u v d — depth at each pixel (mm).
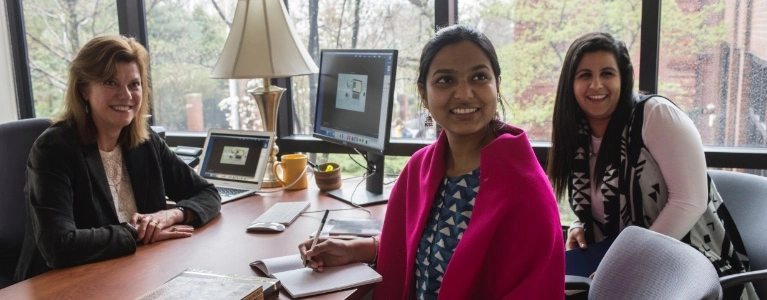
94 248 1596
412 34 2654
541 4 2445
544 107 2518
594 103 1921
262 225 1843
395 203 1565
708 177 1883
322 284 1419
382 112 2041
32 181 1697
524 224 1181
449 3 2549
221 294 1257
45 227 1610
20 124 2254
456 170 1386
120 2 2977
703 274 1168
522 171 1229
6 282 2146
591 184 2008
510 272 1189
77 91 1803
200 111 3051
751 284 1763
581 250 1940
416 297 1412
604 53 1907
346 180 2465
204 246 1717
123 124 1845
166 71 3055
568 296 1797
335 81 2283
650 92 2338
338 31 2777
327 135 2344
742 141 2311
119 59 1805
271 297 1338
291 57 2312
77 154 1762
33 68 3293
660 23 2314
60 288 1430
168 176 2096
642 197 1884
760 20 2209
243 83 2947
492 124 1359
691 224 1800
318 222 1913
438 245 1346
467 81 1299
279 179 2402
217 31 2941
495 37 2537
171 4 2982
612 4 2354
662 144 1819
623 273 1431
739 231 1885
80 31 3172
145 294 1276
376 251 1597
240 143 2361
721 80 2289
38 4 3205
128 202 1961
